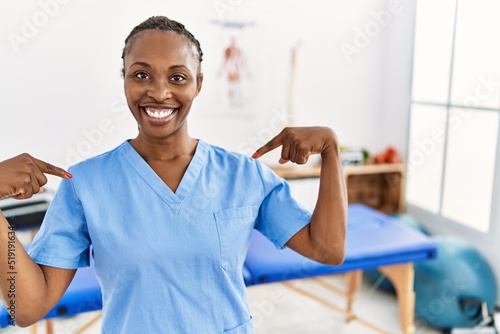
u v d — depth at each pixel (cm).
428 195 377
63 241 97
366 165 372
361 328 289
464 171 342
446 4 345
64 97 317
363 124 400
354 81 390
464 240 320
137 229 97
